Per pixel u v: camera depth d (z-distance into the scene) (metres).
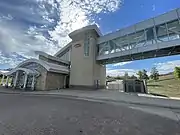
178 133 4.06
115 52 20.94
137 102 10.16
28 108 7.41
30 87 22.05
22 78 23.33
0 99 10.55
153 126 4.71
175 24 14.97
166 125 4.84
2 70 31.70
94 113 6.59
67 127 4.43
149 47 16.75
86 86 23.09
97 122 5.09
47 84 21.41
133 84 21.55
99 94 15.57
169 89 26.45
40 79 21.91
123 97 13.16
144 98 12.64
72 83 25.44
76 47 26.75
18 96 13.05
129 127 4.56
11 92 16.58
